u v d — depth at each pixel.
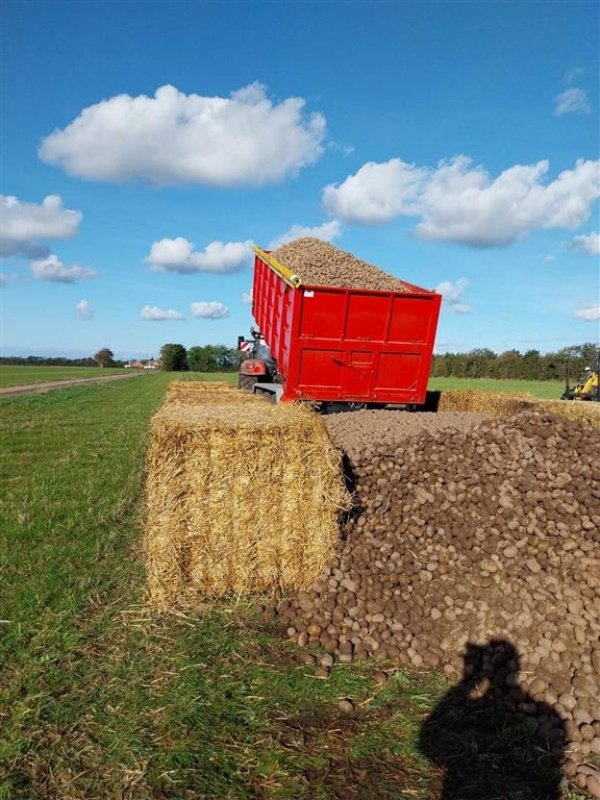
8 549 5.88
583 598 4.38
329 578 5.00
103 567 5.46
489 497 5.61
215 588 4.93
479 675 3.88
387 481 6.26
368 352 10.46
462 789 2.92
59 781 2.84
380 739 3.26
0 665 3.77
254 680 3.77
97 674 3.72
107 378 55.47
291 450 4.99
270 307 12.69
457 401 15.99
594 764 3.12
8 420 17.75
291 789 2.87
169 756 3.02
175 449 4.77
